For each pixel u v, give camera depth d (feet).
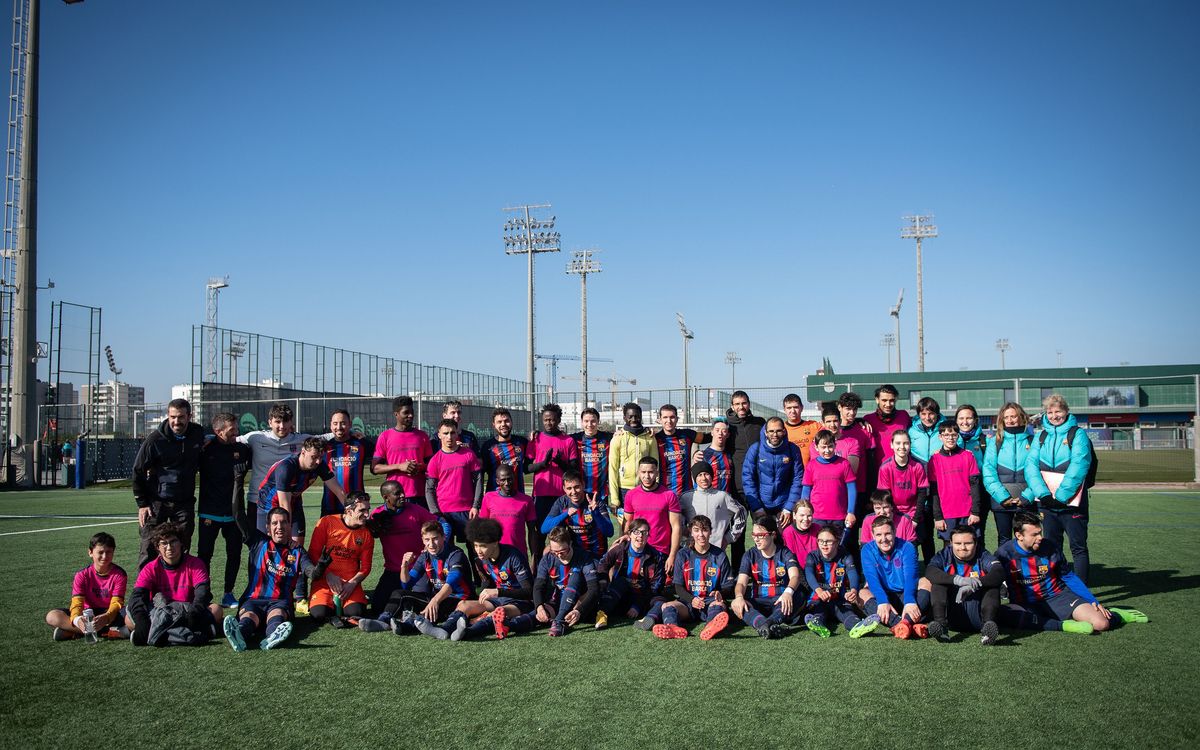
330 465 23.90
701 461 23.48
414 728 12.89
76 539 36.04
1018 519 19.13
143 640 18.12
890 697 14.20
